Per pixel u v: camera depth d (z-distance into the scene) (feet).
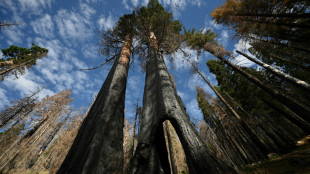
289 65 34.45
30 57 54.49
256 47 31.30
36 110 62.08
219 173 3.69
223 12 27.20
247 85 40.19
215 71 53.62
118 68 11.74
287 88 33.42
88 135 6.18
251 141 41.57
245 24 25.50
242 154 46.09
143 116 8.22
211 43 42.39
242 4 24.03
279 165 6.92
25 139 58.75
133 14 24.36
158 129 6.55
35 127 66.03
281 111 32.04
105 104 7.62
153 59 14.23
